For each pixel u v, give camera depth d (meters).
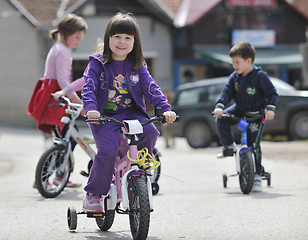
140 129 12.05
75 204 17.70
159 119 12.30
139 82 13.10
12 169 28.25
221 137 20.59
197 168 27.28
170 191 20.17
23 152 40.16
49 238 13.03
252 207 16.39
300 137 39.59
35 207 17.12
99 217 14.05
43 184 18.98
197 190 20.31
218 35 89.50
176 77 88.94
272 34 91.81
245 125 19.38
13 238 13.08
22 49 79.94
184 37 88.81
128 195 12.30
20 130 71.69
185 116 43.25
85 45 77.12
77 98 20.14
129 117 13.04
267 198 17.86
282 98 39.66
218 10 89.25
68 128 19.47
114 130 12.61
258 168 19.69
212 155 34.12
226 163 29.36
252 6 90.81
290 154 32.00
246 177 19.02
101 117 12.15
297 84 91.12
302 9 106.81
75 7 78.94
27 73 80.00
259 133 19.89
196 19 86.44
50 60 20.31
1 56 80.38
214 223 14.41
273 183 21.44
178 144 50.41
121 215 15.95
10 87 80.62
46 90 20.19
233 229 13.66
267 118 19.48
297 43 93.62
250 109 19.95
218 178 23.62
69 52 20.45
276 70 91.31
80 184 20.95
